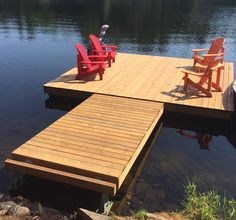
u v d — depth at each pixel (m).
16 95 8.64
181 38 16.67
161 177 5.32
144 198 4.79
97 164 4.71
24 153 4.95
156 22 20.81
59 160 4.78
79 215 4.30
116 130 5.76
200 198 4.47
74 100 8.02
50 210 4.47
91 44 9.15
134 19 21.69
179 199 4.78
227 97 7.42
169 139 6.60
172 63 10.02
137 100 7.23
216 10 25.73
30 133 6.64
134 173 5.41
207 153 6.11
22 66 11.33
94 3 28.31
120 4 28.17
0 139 6.36
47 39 15.70
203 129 7.04
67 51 13.55
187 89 7.88
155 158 5.89
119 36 16.95
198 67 8.24
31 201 4.64
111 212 4.48
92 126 5.90
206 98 7.36
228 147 6.34
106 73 9.01
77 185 4.59
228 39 16.33
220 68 7.62
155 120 6.37
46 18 21.16
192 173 5.46
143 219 4.09
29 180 5.11
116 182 4.46
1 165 5.46
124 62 10.11
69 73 9.05
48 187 4.96
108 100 7.19
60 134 5.57
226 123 7.11
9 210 4.25
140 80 8.47
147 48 14.69
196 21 21.14
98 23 20.03
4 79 9.91
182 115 7.25
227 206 4.40
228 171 5.55
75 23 19.73
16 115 7.45
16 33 16.91
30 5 26.53
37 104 8.06
